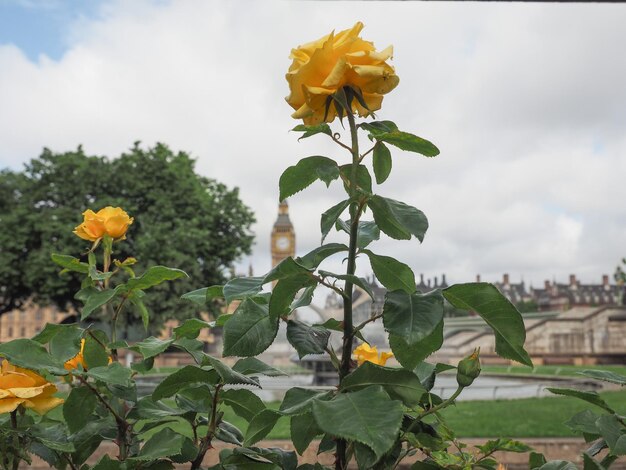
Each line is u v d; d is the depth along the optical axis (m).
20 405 1.31
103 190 32.44
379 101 1.25
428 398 1.39
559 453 5.99
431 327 1.08
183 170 34.72
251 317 1.22
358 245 1.40
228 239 33.88
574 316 40.06
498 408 12.27
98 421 1.44
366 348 1.71
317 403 0.97
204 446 1.33
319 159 1.26
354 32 1.21
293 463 1.32
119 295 1.67
